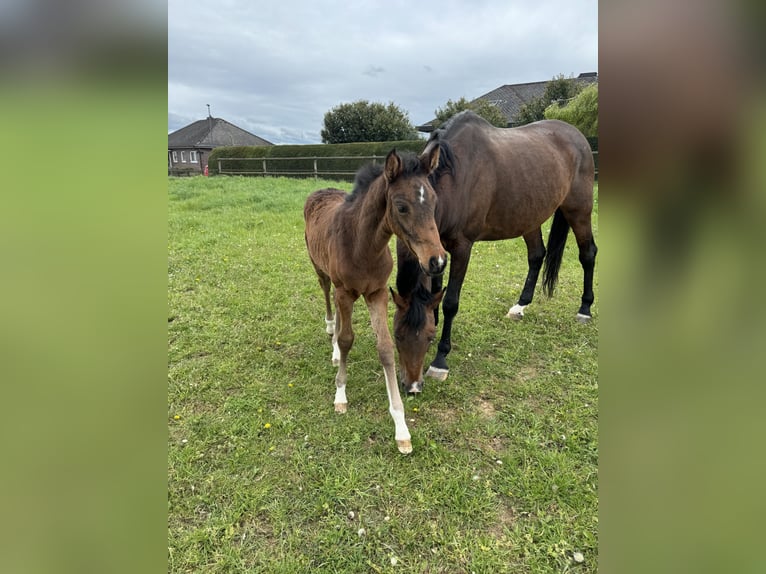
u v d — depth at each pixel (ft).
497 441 8.50
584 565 6.07
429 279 9.72
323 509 6.98
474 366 11.15
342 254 8.42
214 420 9.06
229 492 7.29
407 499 7.14
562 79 69.26
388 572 6.03
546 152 12.19
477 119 11.62
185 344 12.17
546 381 10.41
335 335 11.07
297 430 8.78
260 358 11.49
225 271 18.08
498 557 6.19
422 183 7.20
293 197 36.50
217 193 39.70
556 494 7.18
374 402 9.69
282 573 6.01
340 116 93.97
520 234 12.78
